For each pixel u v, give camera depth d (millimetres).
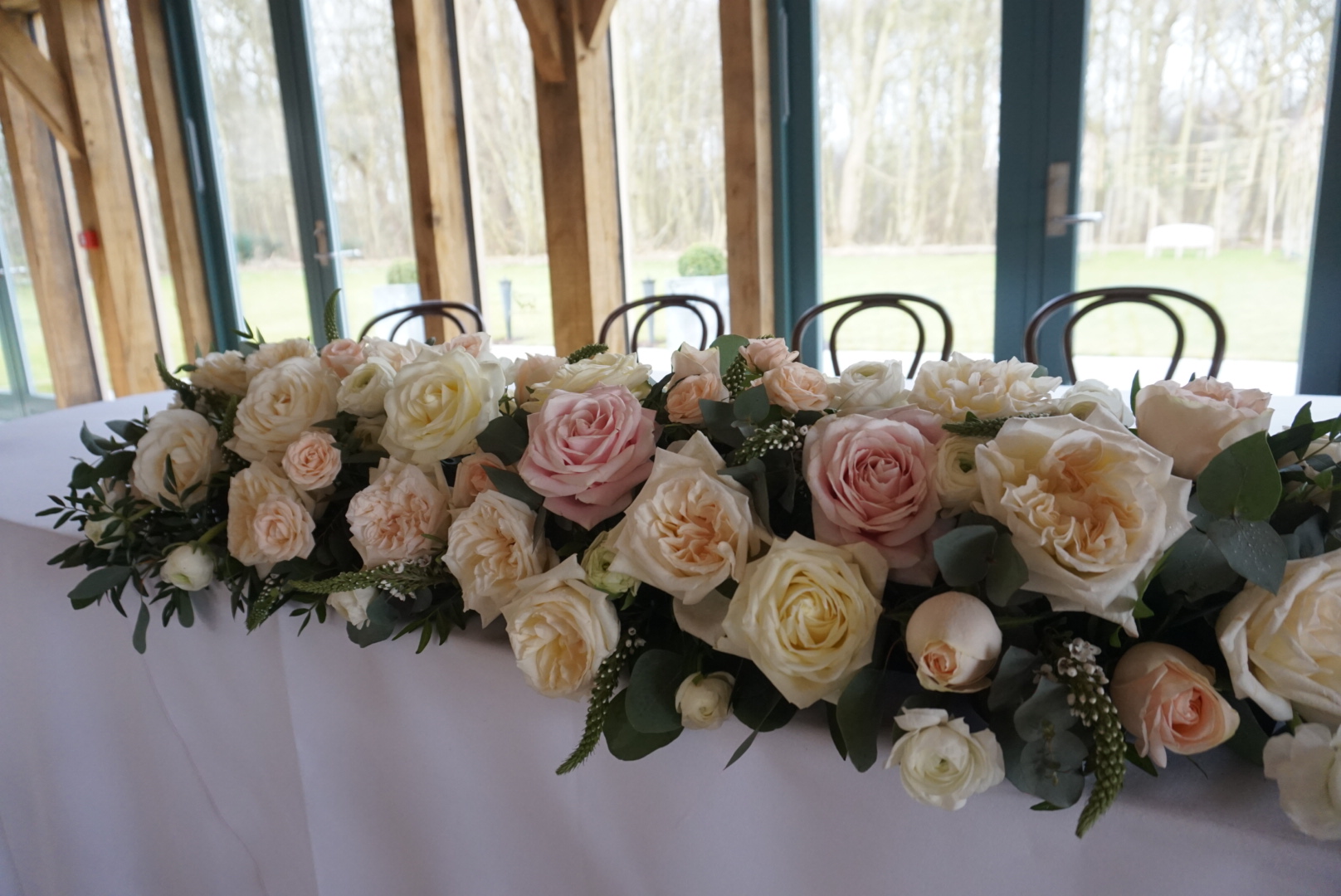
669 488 569
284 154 4160
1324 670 457
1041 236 2697
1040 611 531
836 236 3020
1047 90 2586
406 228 3916
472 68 3561
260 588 826
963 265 2844
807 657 511
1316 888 478
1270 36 2318
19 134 4930
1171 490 472
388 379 778
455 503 709
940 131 2773
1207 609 510
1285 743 450
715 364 773
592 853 737
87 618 1093
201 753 1010
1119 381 2707
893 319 2992
